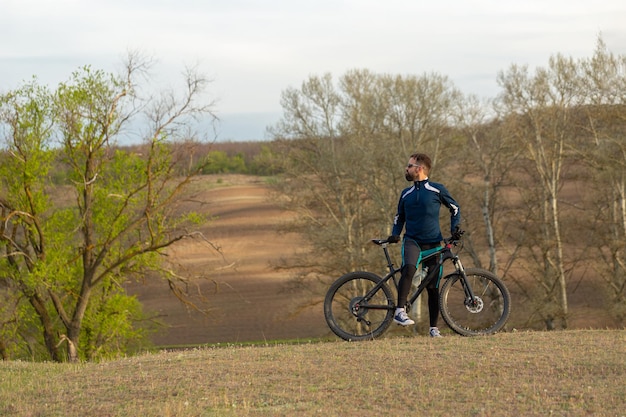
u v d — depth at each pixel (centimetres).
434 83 4825
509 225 5331
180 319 6366
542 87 4925
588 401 872
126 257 3766
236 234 9144
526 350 1140
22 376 1265
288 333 5753
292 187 5372
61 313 3759
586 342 1198
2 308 3697
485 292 1274
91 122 3588
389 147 4722
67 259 3762
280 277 7575
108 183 3791
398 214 1238
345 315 2716
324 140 5297
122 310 4025
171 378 1075
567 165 5350
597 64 4725
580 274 6556
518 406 863
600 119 4950
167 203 3769
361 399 919
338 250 4947
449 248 1227
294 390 974
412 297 1245
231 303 6794
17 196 3631
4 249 3681
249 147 11569
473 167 5191
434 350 1155
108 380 1100
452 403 887
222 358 1216
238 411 889
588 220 5134
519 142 5034
